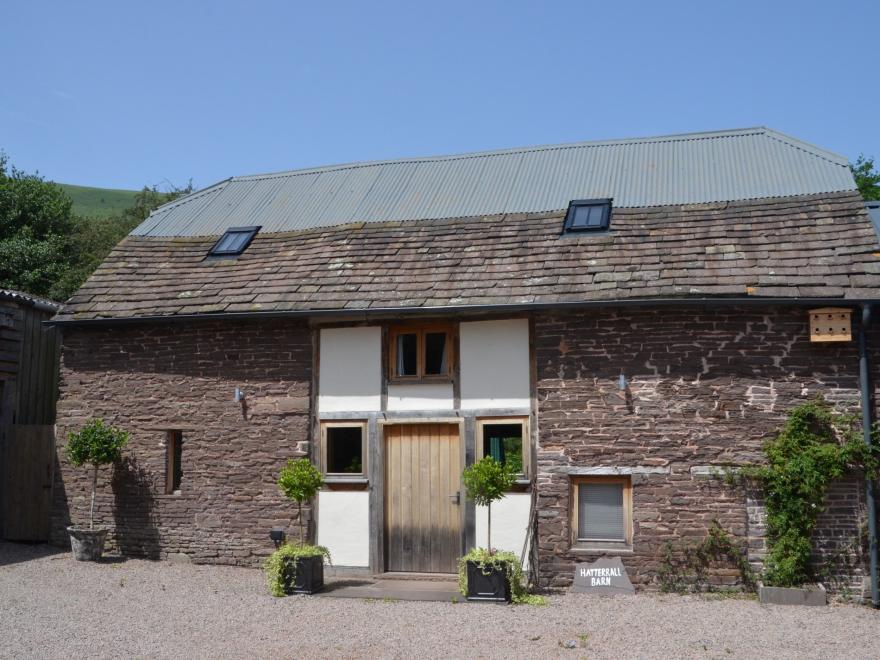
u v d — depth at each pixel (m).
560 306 12.20
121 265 15.66
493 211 15.00
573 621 9.99
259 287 14.12
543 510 12.19
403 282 13.39
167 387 14.26
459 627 9.73
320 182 17.70
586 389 12.23
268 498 13.54
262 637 9.35
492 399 12.67
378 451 13.13
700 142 16.17
